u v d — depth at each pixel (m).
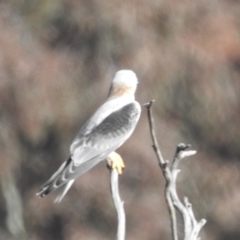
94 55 18.64
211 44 19.34
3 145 18.56
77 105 18.25
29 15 19.12
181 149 8.11
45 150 19.05
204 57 19.09
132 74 9.84
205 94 19.16
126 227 18.22
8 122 18.33
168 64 18.64
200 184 19.48
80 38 18.83
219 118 19.58
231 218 19.59
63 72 18.39
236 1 20.38
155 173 18.08
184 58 18.98
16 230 19.03
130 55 18.42
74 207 18.39
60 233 18.91
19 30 18.72
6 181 18.95
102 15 18.53
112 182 8.27
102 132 9.39
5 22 18.64
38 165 19.09
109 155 9.38
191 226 8.12
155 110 18.67
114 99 9.77
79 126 18.30
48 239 18.91
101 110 9.66
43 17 19.09
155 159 18.12
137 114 9.65
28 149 19.11
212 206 19.50
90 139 9.32
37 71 18.19
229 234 19.70
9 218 19.03
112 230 18.42
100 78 18.34
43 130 18.23
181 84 19.08
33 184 19.28
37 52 18.52
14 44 18.25
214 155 19.92
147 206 18.27
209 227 19.53
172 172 8.15
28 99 18.05
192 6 19.38
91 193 18.05
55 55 18.59
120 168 9.37
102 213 18.28
